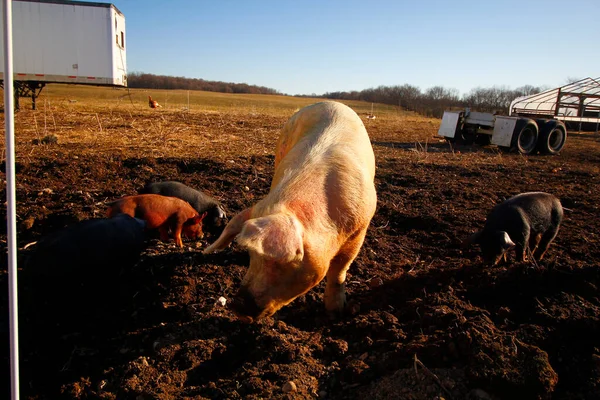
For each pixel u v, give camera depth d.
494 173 10.08
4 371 3.63
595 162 13.05
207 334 3.86
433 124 26.97
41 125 14.13
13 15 18.38
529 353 3.30
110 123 15.46
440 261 5.36
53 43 19.08
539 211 5.50
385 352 3.51
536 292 4.37
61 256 4.22
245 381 3.22
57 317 4.29
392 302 4.37
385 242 5.89
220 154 10.51
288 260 2.71
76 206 6.54
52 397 3.36
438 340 3.49
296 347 3.59
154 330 3.95
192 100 43.25
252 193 7.81
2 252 5.19
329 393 3.21
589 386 3.17
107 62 19.84
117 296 4.61
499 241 4.98
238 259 5.24
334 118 4.41
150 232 6.12
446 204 7.45
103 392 3.26
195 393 3.21
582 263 5.14
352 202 3.47
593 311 4.00
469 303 4.22
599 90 23.08
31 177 7.89
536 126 14.14
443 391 3.09
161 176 8.36
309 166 3.52
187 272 4.90
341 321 4.09
